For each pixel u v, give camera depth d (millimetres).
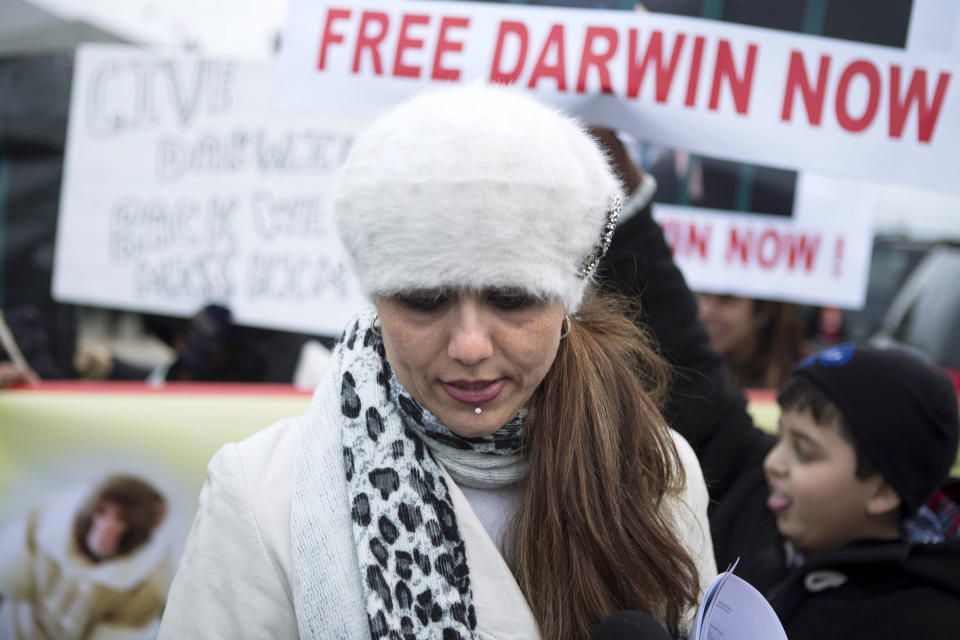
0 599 2301
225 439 2354
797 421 1792
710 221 3242
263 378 3867
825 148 1963
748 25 1946
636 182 1921
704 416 1859
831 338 5105
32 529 2312
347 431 1226
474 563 1209
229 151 3750
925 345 4801
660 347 1802
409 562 1176
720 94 1951
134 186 3809
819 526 1778
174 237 3793
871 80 1956
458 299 1062
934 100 1957
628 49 1945
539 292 1062
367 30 2027
